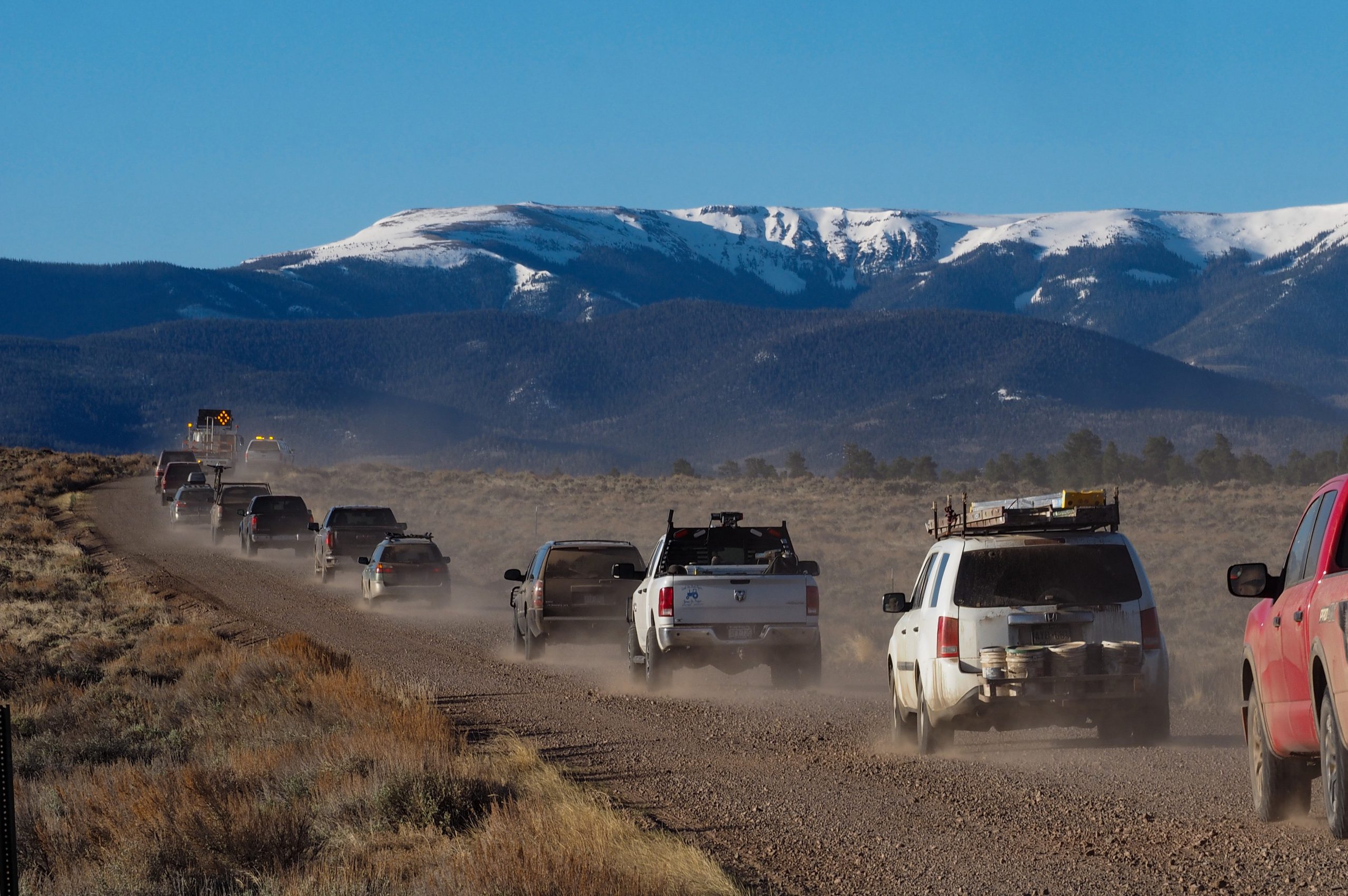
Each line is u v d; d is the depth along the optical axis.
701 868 23.58
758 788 33.06
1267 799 26.30
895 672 39.88
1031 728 40.12
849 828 28.12
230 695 53.03
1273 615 26.19
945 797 30.94
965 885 23.22
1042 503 36.38
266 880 24.42
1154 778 31.75
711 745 40.00
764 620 52.19
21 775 41.09
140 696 55.25
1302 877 22.12
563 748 40.50
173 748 44.38
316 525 118.00
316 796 30.73
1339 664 21.44
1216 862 23.64
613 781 34.84
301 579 114.69
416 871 24.62
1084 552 35.88
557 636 64.12
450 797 29.44
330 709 45.34
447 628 82.81
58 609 91.88
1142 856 24.45
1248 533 142.38
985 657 34.88
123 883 24.80
